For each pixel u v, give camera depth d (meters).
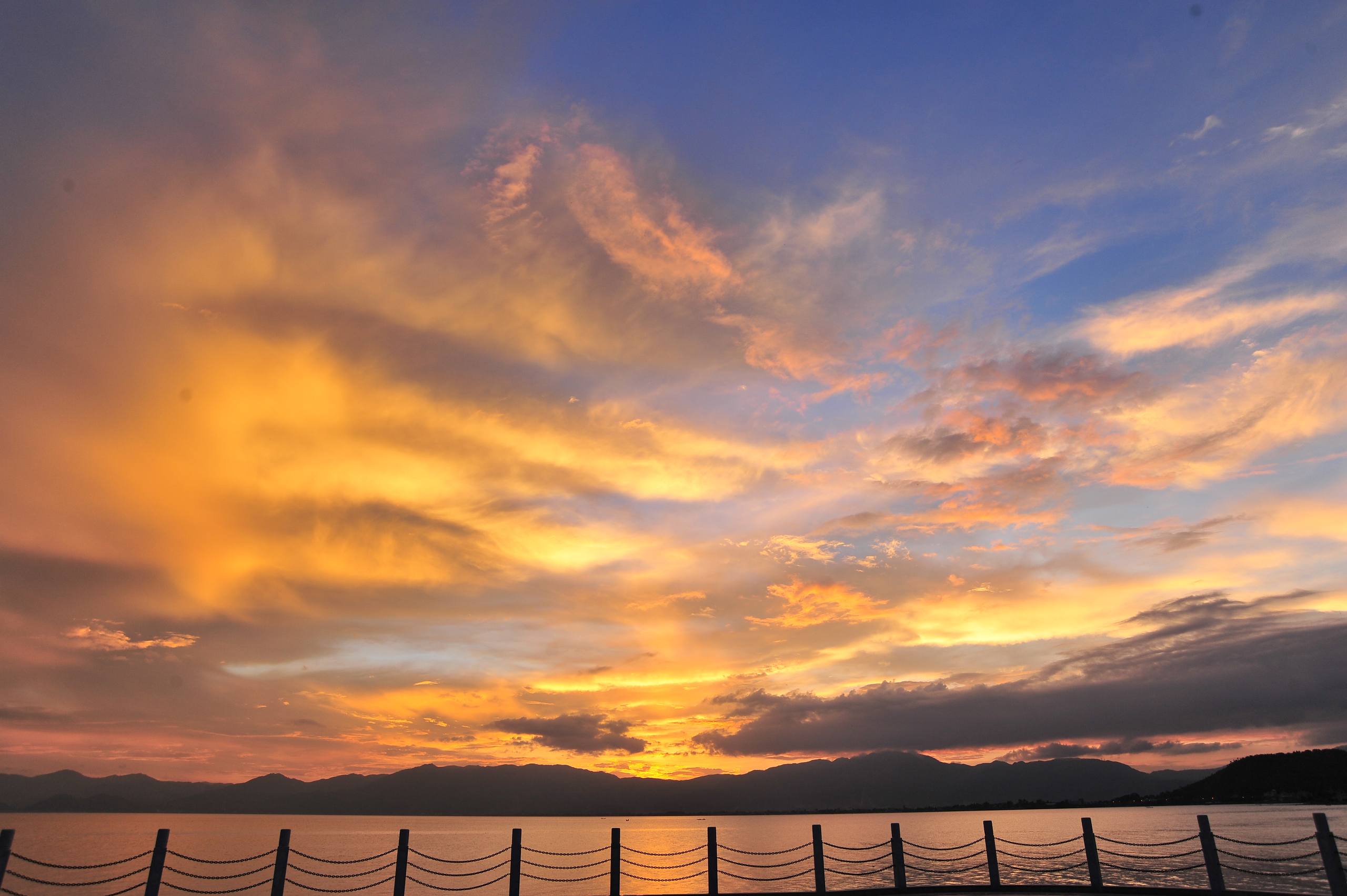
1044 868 52.84
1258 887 39.19
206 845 96.12
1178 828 111.81
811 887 48.53
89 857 71.00
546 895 44.25
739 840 124.25
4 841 18.55
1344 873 18.11
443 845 103.38
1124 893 21.03
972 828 152.38
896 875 21.94
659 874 61.50
